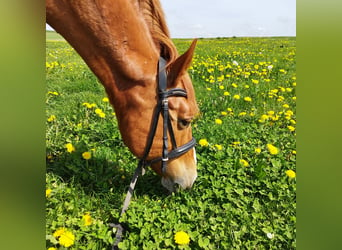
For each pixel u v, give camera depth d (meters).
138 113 2.75
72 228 2.77
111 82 2.75
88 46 2.66
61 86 8.16
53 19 2.60
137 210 3.06
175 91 2.72
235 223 2.97
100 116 4.91
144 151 2.88
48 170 3.63
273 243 2.88
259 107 6.52
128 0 2.58
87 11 2.52
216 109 6.40
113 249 2.68
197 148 4.36
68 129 4.72
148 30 2.73
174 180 3.09
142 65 2.66
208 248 2.72
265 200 3.52
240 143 4.61
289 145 4.73
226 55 14.10
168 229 2.87
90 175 3.62
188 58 2.55
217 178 3.71
